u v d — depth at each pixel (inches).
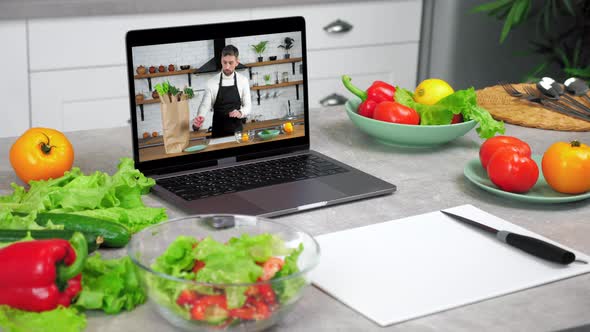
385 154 60.5
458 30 123.2
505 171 51.1
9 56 97.2
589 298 39.1
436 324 36.3
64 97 101.8
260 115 57.1
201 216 39.9
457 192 53.1
